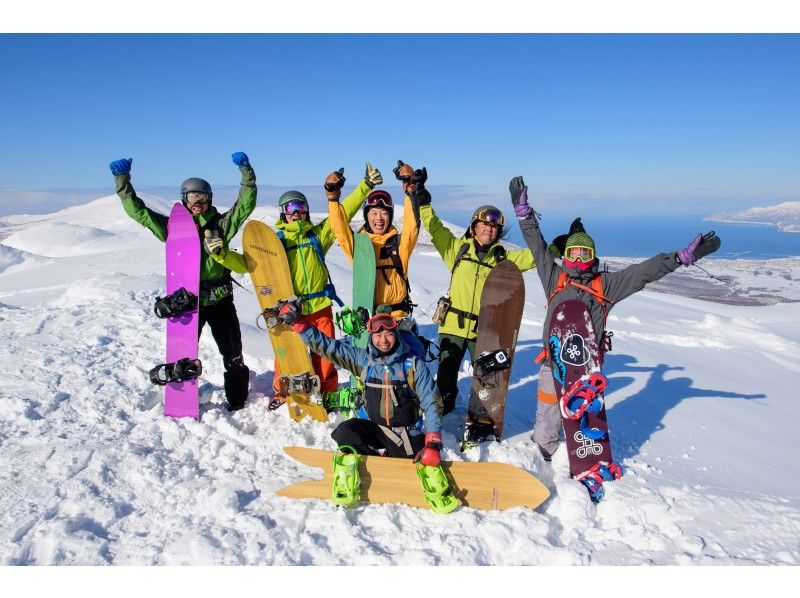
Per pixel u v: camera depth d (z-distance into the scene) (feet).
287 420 14.79
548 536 10.31
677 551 9.89
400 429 11.63
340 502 10.60
